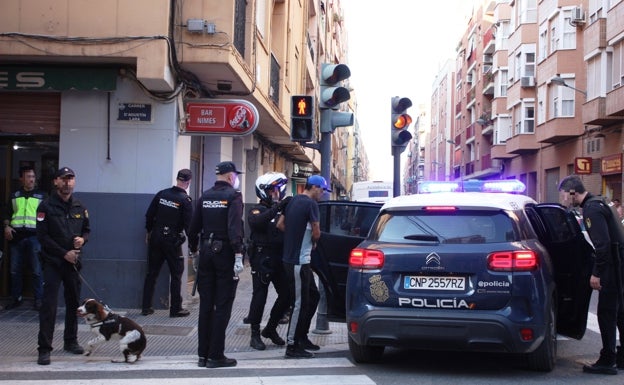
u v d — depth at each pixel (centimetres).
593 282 638
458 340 586
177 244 940
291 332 709
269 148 2044
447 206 631
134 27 909
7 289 1030
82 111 983
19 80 951
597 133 2759
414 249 612
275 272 759
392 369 654
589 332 881
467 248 600
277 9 1633
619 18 2386
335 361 694
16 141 1020
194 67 970
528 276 585
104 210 979
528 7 3816
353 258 641
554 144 3422
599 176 2697
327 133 962
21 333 812
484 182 890
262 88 1300
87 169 981
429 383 594
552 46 3275
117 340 704
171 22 924
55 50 903
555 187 3444
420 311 596
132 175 979
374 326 609
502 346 580
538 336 584
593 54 2594
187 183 953
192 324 893
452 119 7606
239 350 755
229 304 663
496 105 4541
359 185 3578
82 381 595
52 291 673
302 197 714
